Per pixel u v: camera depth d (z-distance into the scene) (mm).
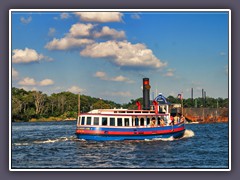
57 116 161375
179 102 75312
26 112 149250
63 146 51562
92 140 52375
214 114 127312
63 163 40250
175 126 58062
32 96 150875
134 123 54062
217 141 60594
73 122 150000
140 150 48062
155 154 45719
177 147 51469
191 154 46250
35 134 77375
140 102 61812
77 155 44781
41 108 155125
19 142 56844
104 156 44125
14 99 145000
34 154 45656
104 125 52406
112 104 94500
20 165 39000
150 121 55531
